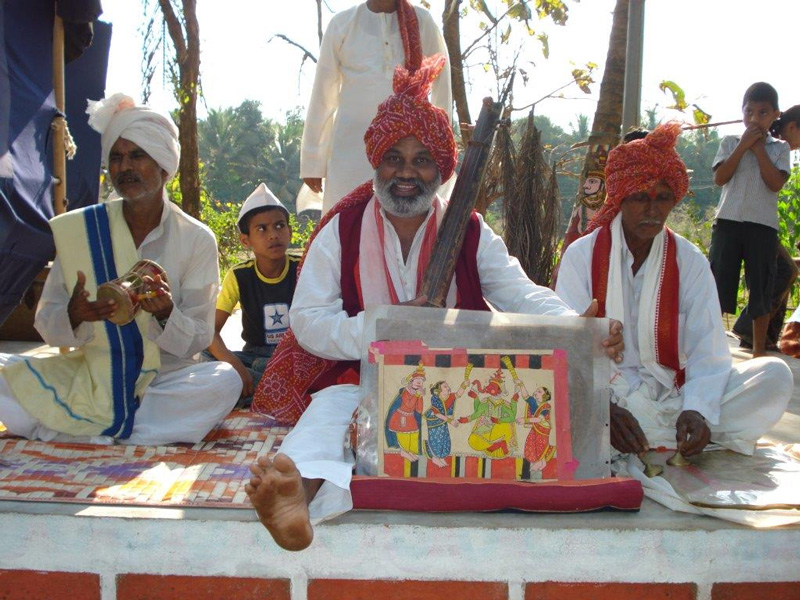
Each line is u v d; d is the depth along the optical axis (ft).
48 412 11.05
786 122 20.68
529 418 9.08
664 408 11.23
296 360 11.89
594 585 8.64
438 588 8.63
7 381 11.09
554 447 9.07
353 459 9.43
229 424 12.65
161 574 8.60
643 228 11.27
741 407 10.76
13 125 13.84
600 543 8.56
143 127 11.27
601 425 9.31
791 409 14.56
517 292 10.67
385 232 10.77
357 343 9.71
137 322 11.36
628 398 11.34
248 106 180.65
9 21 13.94
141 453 10.81
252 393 13.99
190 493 9.16
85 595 8.62
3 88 13.12
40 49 14.97
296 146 180.34
